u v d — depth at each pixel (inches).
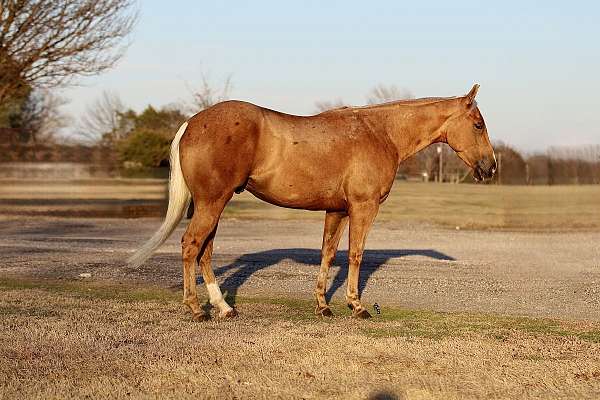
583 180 1836.9
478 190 1654.8
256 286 423.5
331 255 343.9
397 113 344.8
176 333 290.8
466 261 563.8
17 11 679.7
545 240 753.6
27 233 737.6
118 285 418.6
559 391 225.3
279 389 221.8
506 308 371.6
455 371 243.9
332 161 319.9
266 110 317.4
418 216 1024.9
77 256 548.7
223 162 302.5
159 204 1208.2
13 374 231.3
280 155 312.7
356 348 268.5
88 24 717.9
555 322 331.6
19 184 1547.7
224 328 302.0
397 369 245.0
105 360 249.1
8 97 761.0
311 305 366.0
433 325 319.3
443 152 2080.5
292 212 1095.0
